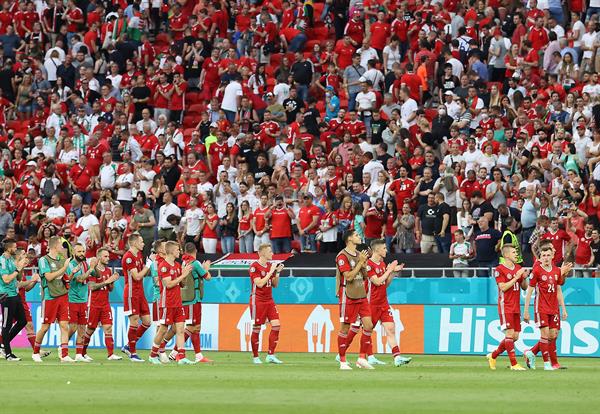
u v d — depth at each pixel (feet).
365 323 241.55
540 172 369.71
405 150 401.70
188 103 490.90
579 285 311.06
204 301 357.82
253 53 495.82
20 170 461.78
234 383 200.23
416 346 320.91
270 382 202.69
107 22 523.70
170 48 504.43
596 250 332.39
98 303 286.66
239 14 517.14
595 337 301.02
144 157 442.09
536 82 428.97
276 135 437.17
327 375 223.10
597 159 371.15
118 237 386.11
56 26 541.34
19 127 509.76
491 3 475.31
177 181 426.10
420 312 320.91
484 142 387.75
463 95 425.69
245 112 456.45
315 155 407.23
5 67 522.06
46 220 423.64
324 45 498.69
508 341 242.58
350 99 451.94
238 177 414.82
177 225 388.16
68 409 152.87
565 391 184.55
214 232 399.85
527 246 359.05
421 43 446.60
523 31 451.12
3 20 550.36
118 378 213.46
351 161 404.36
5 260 289.33
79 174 446.19
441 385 196.24
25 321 293.23
